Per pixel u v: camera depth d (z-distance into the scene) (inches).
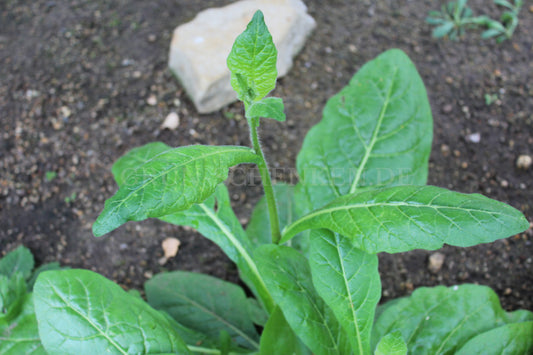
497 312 31.9
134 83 44.5
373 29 48.4
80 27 47.8
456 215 25.7
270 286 28.7
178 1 49.9
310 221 28.7
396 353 26.8
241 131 42.9
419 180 32.3
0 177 41.0
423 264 39.1
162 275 36.2
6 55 45.7
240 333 34.2
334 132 32.9
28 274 37.5
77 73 44.8
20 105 43.3
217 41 43.2
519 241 39.3
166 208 24.4
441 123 43.1
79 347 27.7
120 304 28.7
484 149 42.2
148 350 28.2
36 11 49.2
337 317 28.3
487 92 44.3
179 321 34.5
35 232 39.6
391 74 32.8
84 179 41.2
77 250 39.3
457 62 45.9
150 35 47.3
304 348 31.2
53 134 42.4
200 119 43.3
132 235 40.1
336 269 28.5
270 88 25.6
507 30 47.6
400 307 32.2
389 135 32.6
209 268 39.2
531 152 41.8
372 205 27.2
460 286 32.4
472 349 30.2
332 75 45.1
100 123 42.9
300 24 45.1
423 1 50.4
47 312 27.8
